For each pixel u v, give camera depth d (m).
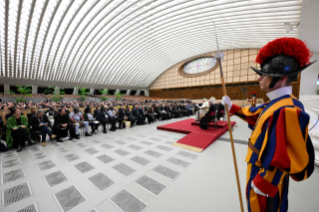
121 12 11.06
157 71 29.88
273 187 0.80
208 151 3.67
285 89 0.91
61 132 4.82
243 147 3.95
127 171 2.73
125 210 1.80
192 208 1.81
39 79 21.14
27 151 3.82
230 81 22.28
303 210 1.74
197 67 26.80
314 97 5.41
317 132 3.34
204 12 11.09
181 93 29.05
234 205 1.85
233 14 10.94
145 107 10.11
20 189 2.23
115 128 6.21
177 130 5.72
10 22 11.37
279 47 0.85
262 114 0.96
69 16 11.51
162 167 2.87
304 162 0.74
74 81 23.94
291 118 0.78
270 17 10.46
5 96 16.41
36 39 13.33
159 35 16.23
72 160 3.24
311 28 6.52
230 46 19.62
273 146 0.79
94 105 10.91
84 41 15.28
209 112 5.56
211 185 2.28
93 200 1.98
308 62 0.86
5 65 16.73
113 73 25.53
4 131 4.45
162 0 10.09
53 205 1.90
